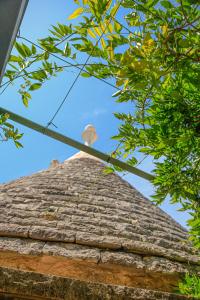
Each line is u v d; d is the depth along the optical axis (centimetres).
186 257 524
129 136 271
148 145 272
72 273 464
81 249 487
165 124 250
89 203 614
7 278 184
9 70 206
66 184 677
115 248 501
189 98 239
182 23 183
